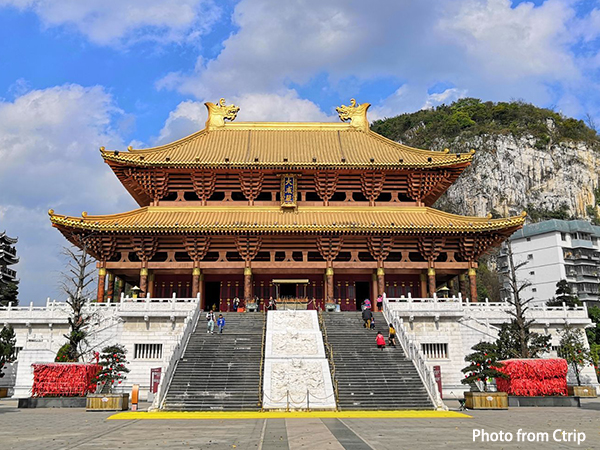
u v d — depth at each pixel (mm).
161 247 59500
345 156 64812
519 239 133750
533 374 36938
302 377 34250
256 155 64688
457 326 47906
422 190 64375
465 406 34125
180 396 32750
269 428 23344
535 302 127062
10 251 87625
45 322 47750
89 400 32281
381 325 45750
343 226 56875
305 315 45594
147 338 46375
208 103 73188
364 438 20109
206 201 63344
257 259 60906
